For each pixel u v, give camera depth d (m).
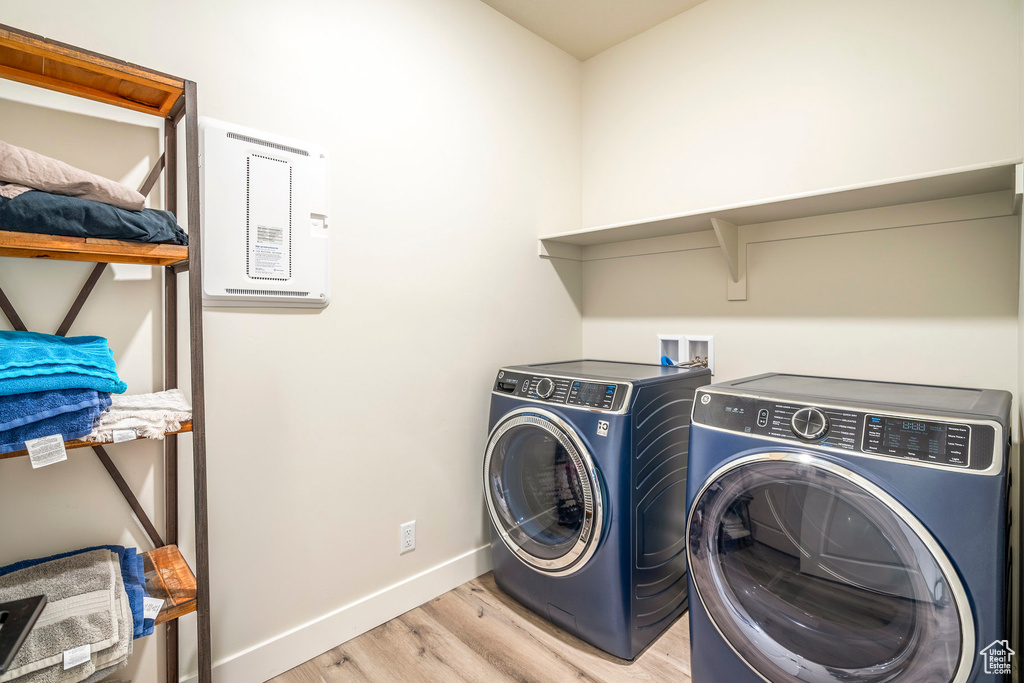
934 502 0.99
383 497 1.83
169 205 1.34
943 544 0.98
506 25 2.24
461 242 2.06
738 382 1.66
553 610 1.77
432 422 1.97
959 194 1.53
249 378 1.50
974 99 1.53
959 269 1.57
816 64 1.85
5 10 1.11
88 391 1.01
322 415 1.66
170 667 1.34
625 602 1.57
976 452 0.98
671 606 1.80
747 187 2.04
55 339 1.11
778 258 1.96
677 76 2.26
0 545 1.15
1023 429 1.33
